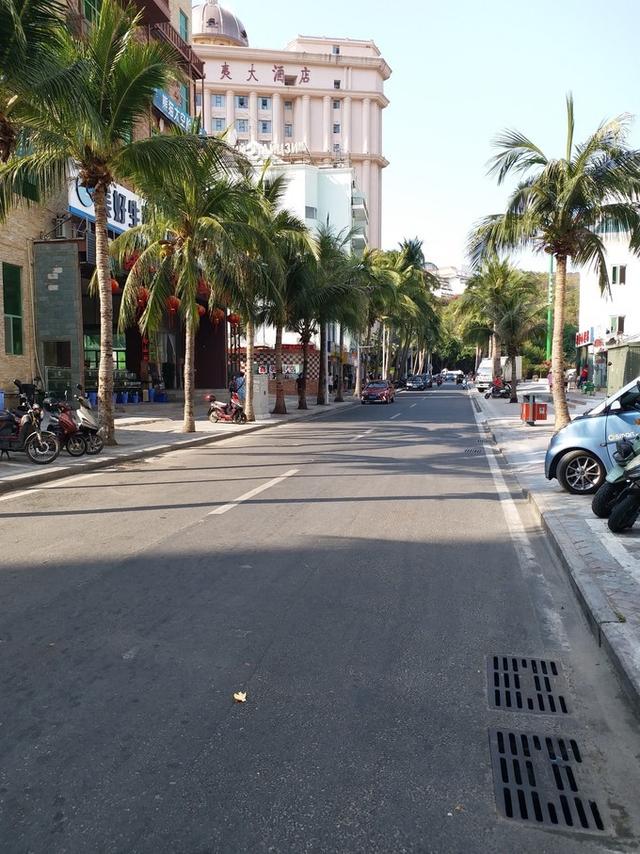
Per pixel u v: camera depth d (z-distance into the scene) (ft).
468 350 376.68
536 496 31.99
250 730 11.39
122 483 37.27
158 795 9.62
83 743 10.92
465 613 17.22
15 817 9.12
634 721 12.12
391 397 138.51
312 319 106.93
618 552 21.72
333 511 29.66
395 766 10.48
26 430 41.24
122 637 15.24
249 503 31.35
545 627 16.47
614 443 31.71
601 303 150.71
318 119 341.21
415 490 35.50
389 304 151.64
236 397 80.84
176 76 47.34
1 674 13.35
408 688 13.07
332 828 9.03
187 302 63.52
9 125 40.81
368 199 348.59
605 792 10.06
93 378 95.66
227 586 18.92
